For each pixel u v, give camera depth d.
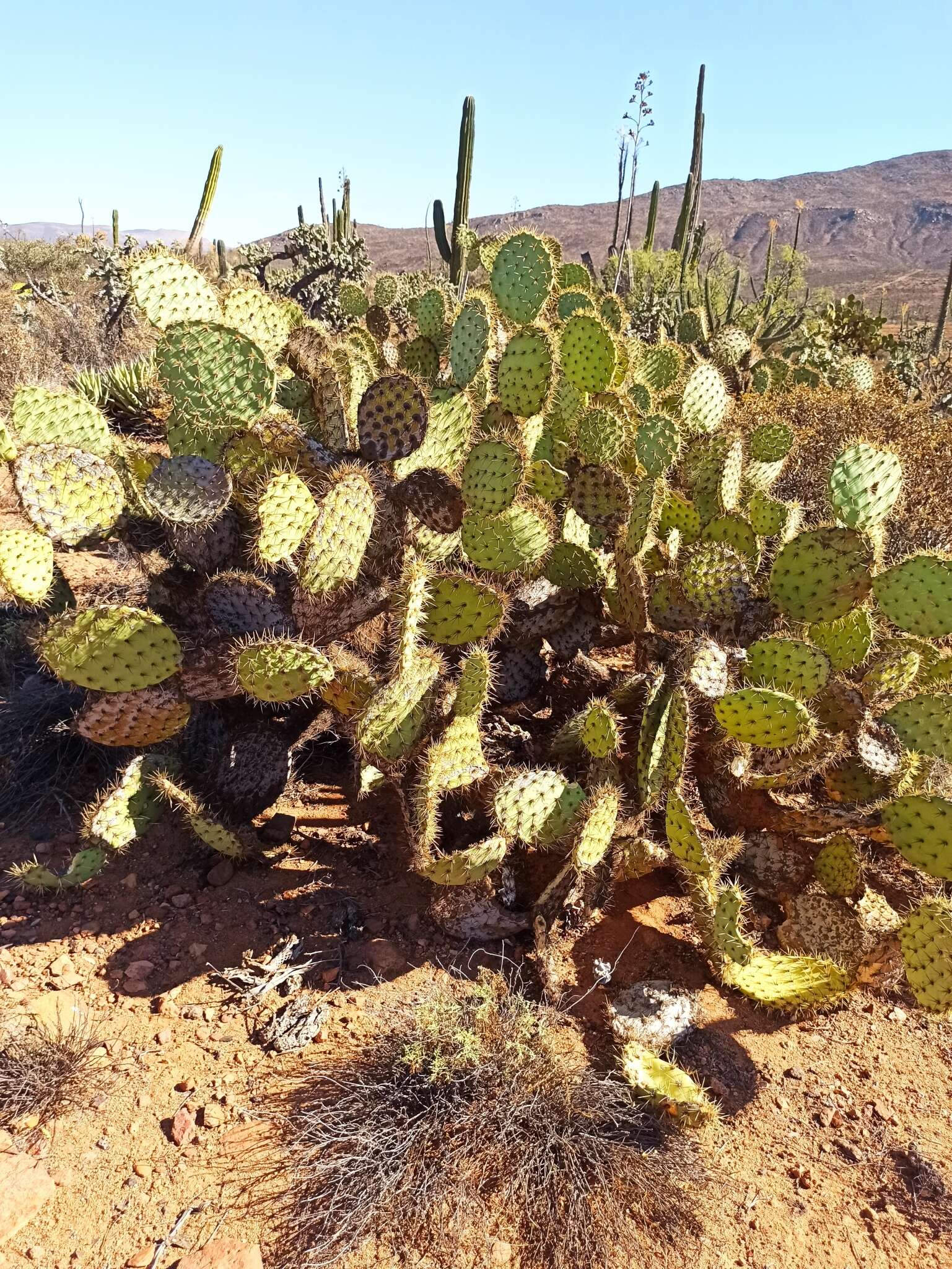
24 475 2.90
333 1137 2.16
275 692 2.75
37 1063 2.28
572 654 3.77
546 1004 2.63
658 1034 2.53
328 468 3.11
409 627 2.72
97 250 13.52
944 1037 2.71
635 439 3.92
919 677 3.75
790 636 3.29
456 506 3.20
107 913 2.91
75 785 3.50
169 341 2.98
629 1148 2.16
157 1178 2.09
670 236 163.00
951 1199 2.17
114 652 2.74
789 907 3.01
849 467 3.48
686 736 2.84
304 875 3.13
